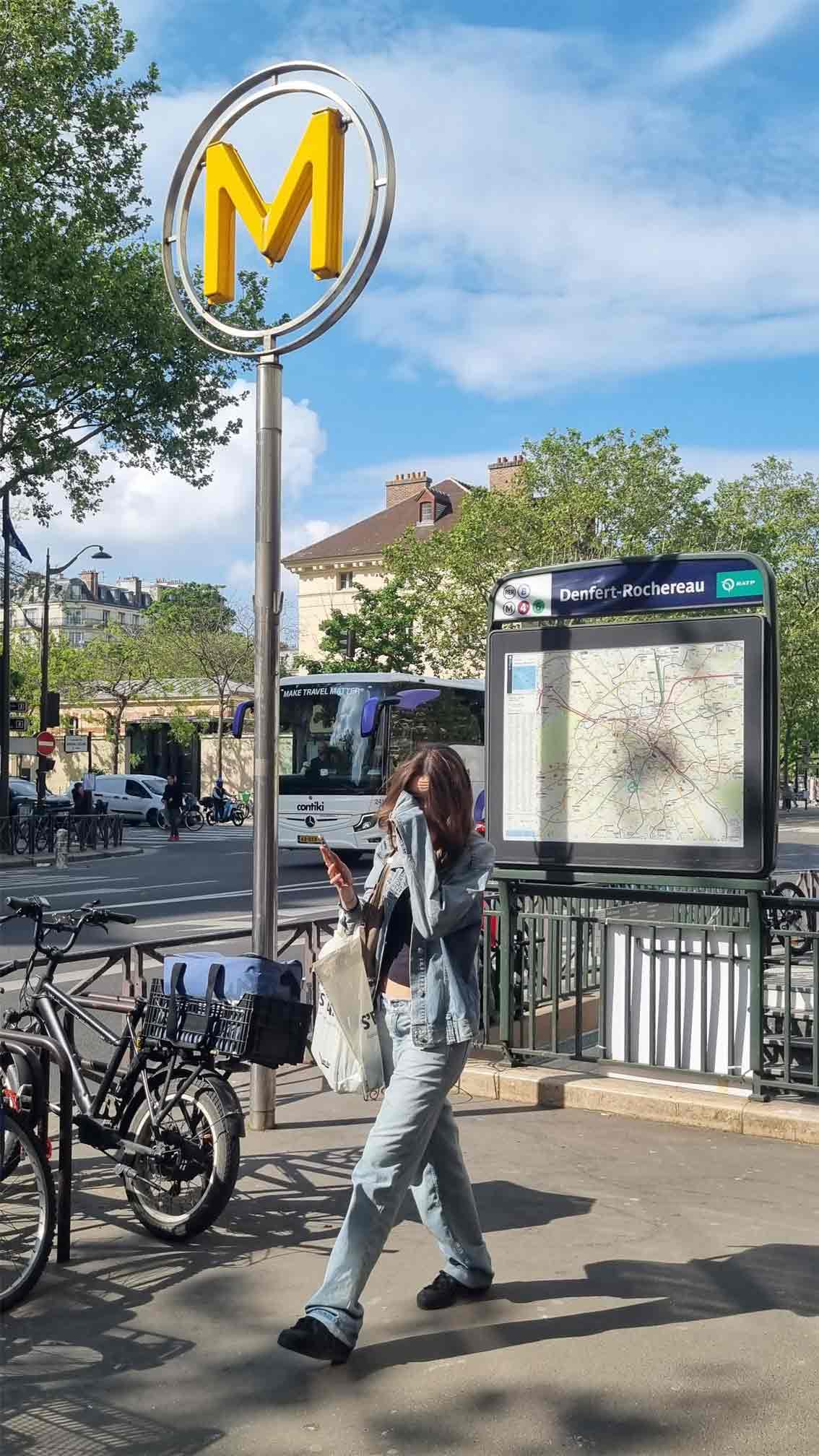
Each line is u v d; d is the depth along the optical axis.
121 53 23.97
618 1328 3.64
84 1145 5.51
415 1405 3.21
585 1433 3.06
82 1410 3.20
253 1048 4.26
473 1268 3.84
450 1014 3.52
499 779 6.57
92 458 25.48
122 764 61.09
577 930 6.60
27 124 22.95
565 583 6.42
